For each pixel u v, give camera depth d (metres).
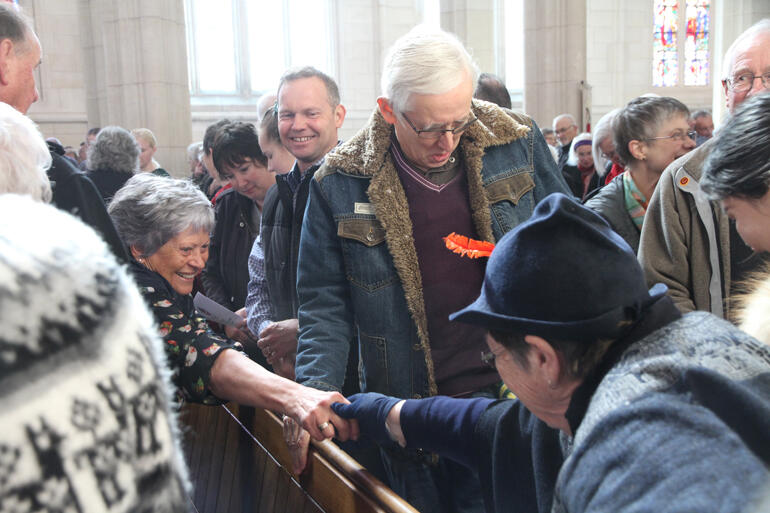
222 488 2.04
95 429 0.46
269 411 1.85
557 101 8.77
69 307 0.47
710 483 0.62
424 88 1.56
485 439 1.20
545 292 0.85
